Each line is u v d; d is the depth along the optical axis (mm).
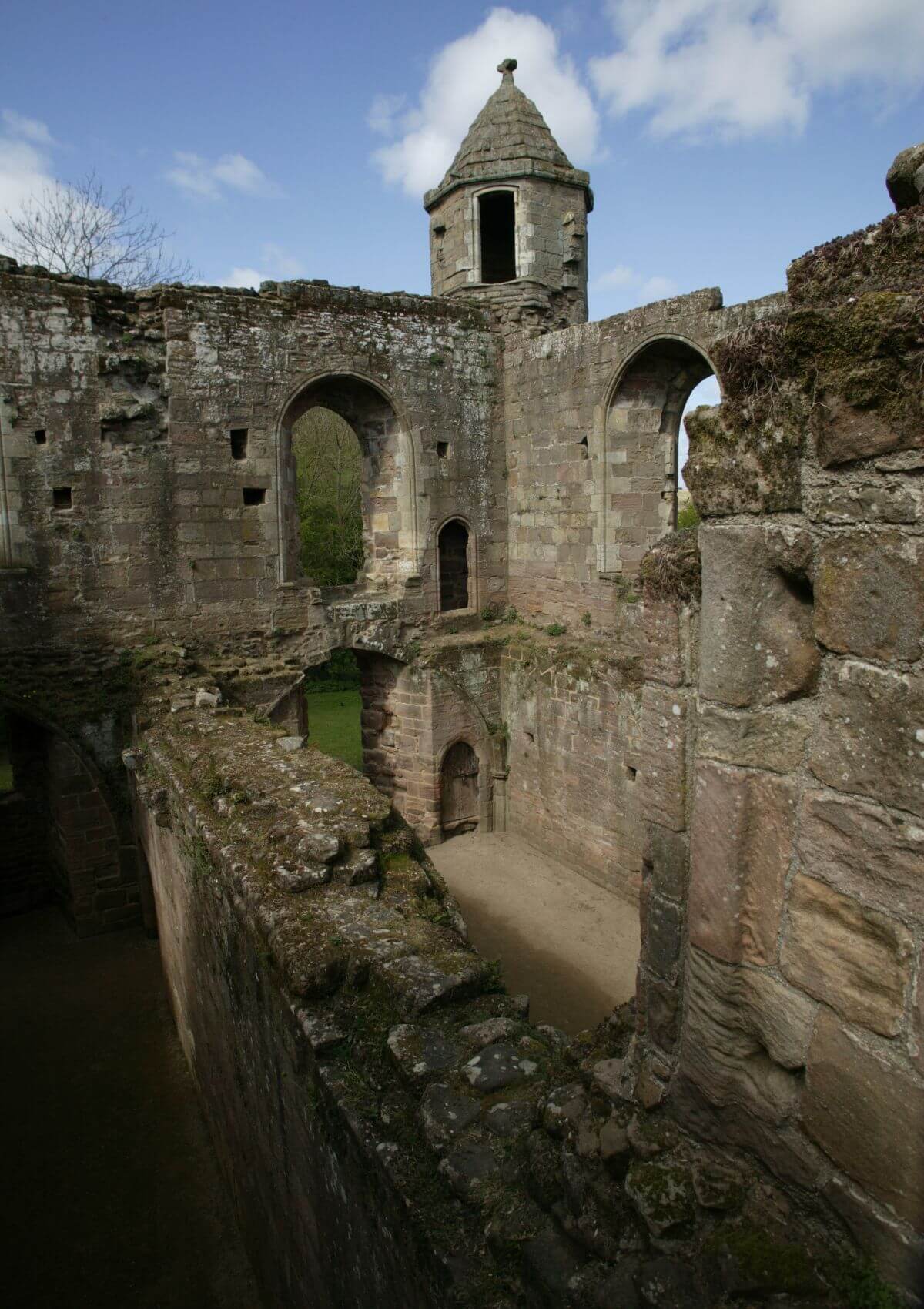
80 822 13258
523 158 16922
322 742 23812
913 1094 2385
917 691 2312
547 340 16062
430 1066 4336
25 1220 7660
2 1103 9289
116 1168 8273
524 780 16781
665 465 15469
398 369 16172
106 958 12734
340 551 32781
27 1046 10398
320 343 15406
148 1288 6953
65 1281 7039
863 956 2500
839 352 2412
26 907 14414
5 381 13062
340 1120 4332
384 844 7109
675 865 3217
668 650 3146
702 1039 3018
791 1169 2768
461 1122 3914
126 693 13609
